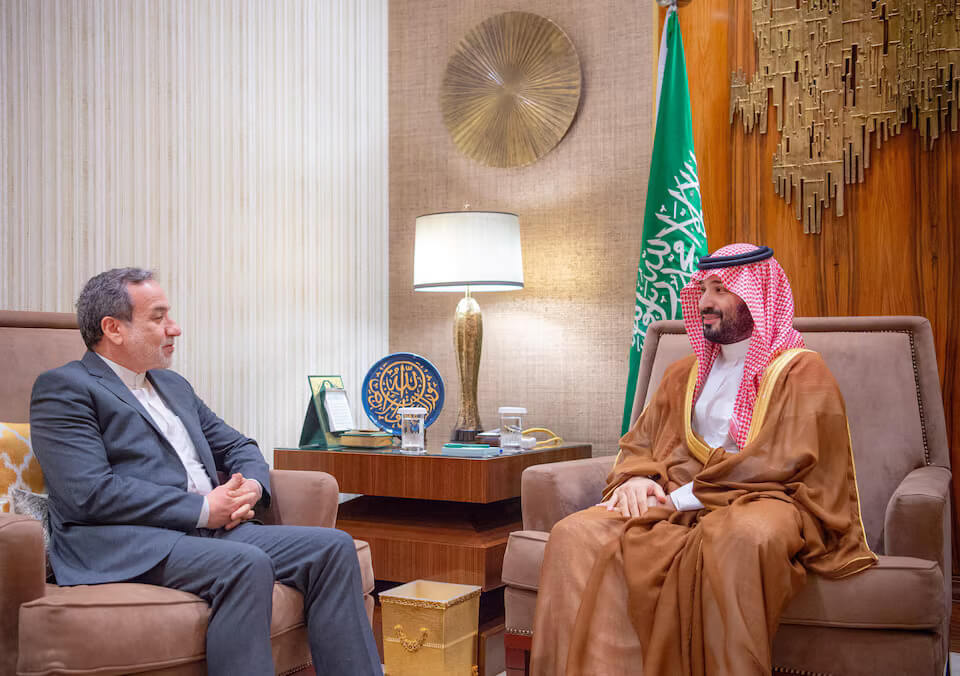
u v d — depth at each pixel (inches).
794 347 93.9
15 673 67.4
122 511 80.1
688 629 78.3
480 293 154.5
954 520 131.3
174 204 123.3
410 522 125.1
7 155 105.6
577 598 83.7
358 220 155.5
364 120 157.6
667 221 133.0
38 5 109.0
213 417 99.5
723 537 77.8
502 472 119.6
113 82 116.4
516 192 152.2
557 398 147.9
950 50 131.8
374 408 137.6
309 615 82.5
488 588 114.0
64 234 111.0
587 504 100.2
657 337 119.7
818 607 76.5
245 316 133.4
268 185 137.9
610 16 145.3
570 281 147.4
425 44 159.6
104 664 66.4
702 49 148.4
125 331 87.7
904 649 74.2
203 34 128.0
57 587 76.4
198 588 76.1
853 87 138.0
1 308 105.1
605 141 145.3
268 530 85.9
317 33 147.5
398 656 101.0
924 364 103.5
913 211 134.7
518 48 151.4
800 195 141.5
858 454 100.4
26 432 85.5
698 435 96.3
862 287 137.8
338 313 151.0
